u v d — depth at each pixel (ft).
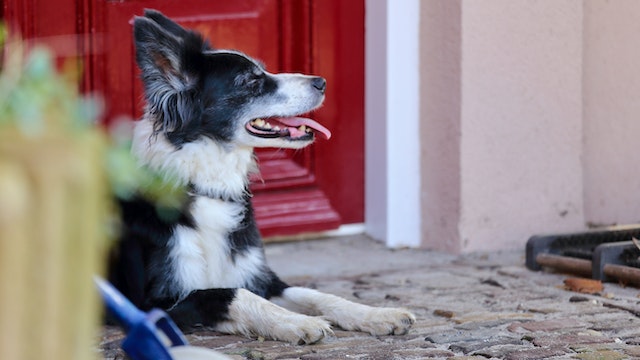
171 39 15.43
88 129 5.60
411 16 21.40
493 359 13.35
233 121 15.85
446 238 21.45
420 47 21.52
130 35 20.03
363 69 22.22
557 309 16.29
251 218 16.52
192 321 14.89
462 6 20.53
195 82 15.62
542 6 21.29
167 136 15.48
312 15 21.52
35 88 5.58
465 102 20.80
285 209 21.68
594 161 22.90
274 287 16.40
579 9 21.66
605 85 22.85
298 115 16.65
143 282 15.46
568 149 21.95
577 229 22.26
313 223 21.89
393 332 14.67
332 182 22.27
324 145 22.04
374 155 22.15
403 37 21.43
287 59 21.63
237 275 16.12
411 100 21.68
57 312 5.43
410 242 22.04
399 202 21.88
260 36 21.36
